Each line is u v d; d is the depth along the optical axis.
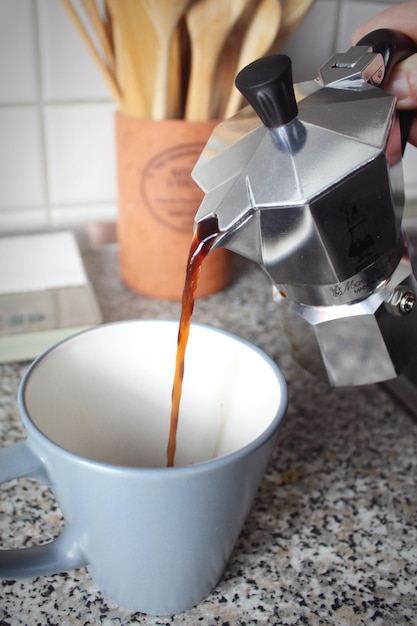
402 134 0.47
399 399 0.62
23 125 0.76
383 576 0.48
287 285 0.45
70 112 0.77
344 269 0.43
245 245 0.43
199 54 0.63
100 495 0.39
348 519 0.52
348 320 0.46
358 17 0.81
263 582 0.47
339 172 0.39
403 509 0.52
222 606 0.46
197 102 0.65
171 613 0.45
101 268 0.79
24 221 0.81
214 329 0.50
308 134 0.41
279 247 0.42
